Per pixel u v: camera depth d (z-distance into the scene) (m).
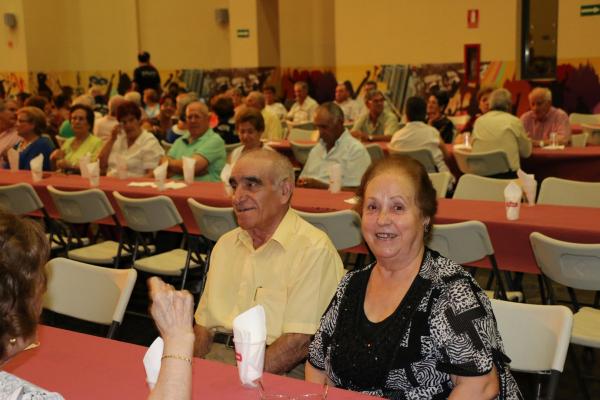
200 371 1.86
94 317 2.61
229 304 2.57
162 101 9.84
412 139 6.53
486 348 1.73
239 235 2.60
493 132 6.26
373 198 1.92
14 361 1.96
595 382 3.42
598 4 9.75
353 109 10.59
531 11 10.45
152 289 1.44
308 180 5.06
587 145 7.58
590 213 3.68
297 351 2.39
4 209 1.34
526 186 3.93
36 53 13.09
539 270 3.44
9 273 1.25
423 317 1.81
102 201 4.45
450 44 11.11
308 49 12.44
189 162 5.06
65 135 8.30
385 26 11.68
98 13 13.66
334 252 2.52
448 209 3.87
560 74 10.15
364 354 1.85
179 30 13.16
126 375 1.86
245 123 5.14
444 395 1.81
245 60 12.21
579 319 3.05
